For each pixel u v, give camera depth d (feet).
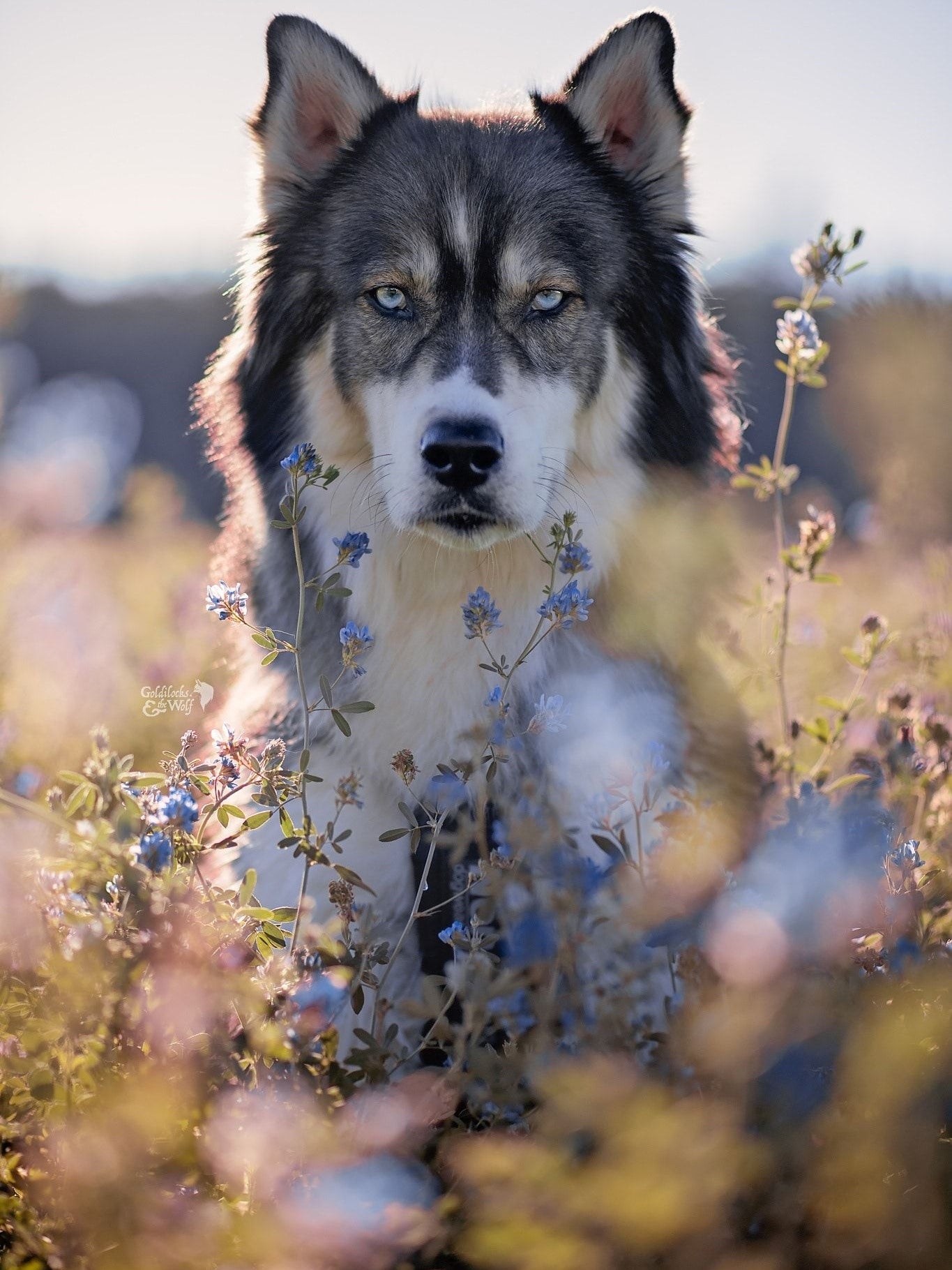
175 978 7.18
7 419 18.78
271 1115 6.95
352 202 12.87
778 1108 6.96
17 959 7.80
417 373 11.78
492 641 12.07
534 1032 8.11
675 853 8.52
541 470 11.69
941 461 28.58
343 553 8.97
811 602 20.81
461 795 10.03
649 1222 5.86
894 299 34.86
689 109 13.37
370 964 8.52
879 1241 6.57
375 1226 6.59
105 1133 6.60
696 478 13.79
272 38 13.07
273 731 12.19
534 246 12.25
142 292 64.75
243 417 13.84
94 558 27.55
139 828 8.04
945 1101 6.79
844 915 8.23
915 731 12.10
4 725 13.39
